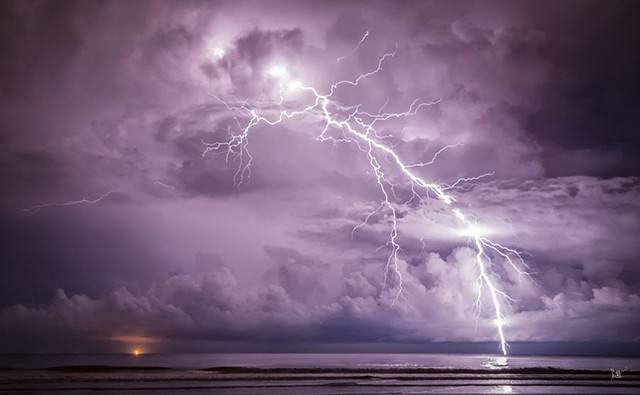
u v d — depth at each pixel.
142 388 28.25
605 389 28.45
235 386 29.33
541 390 27.69
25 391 26.92
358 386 29.66
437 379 34.34
